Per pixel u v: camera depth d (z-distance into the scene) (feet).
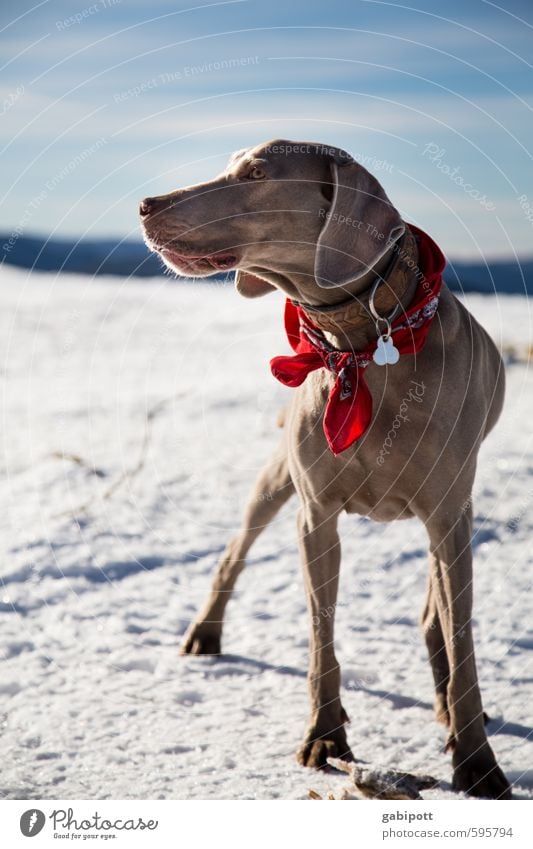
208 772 9.71
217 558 16.24
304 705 11.45
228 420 24.40
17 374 29.73
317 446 10.09
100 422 24.25
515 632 13.21
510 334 32.32
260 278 10.30
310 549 10.30
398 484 10.02
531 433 23.25
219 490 19.15
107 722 10.80
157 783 9.40
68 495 18.62
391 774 9.10
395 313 9.55
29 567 15.35
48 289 46.16
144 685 11.88
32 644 12.88
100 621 13.71
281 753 10.20
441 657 11.13
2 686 11.66
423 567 15.89
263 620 14.10
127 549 16.35
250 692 11.81
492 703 11.25
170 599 14.67
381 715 11.18
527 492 19.08
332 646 10.20
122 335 35.58
